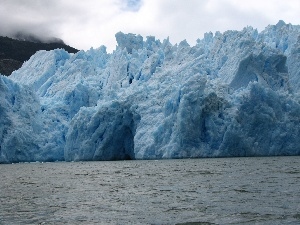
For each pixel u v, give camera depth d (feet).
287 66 224.12
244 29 226.38
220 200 68.18
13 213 62.59
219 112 194.08
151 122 205.98
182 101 188.14
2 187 102.06
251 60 208.03
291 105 196.54
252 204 63.00
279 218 52.54
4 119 221.46
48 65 291.79
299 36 224.12
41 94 277.03
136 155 203.10
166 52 252.83
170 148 192.13
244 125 193.36
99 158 220.43
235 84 210.38
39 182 113.09
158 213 59.57
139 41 303.07
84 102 250.98
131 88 237.45
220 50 233.35
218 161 168.76
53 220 56.70
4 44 572.51
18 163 225.15
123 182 105.29
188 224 51.62
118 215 59.21
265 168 126.41
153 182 102.12
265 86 204.03
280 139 193.06
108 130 215.92
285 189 77.46
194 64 230.27
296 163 144.97
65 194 84.53
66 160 228.22
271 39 244.83
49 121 240.32
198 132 191.72
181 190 83.71
